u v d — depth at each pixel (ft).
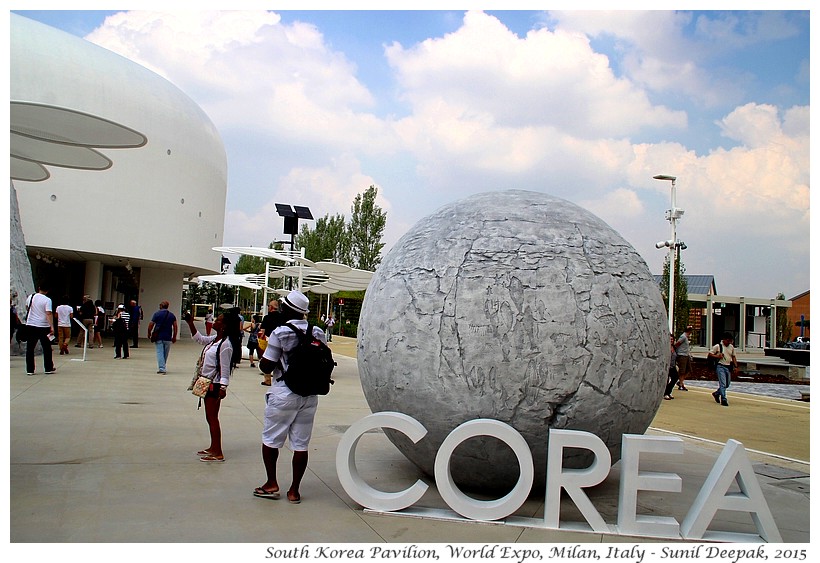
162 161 78.38
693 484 19.31
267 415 15.85
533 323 14.79
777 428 32.55
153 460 19.40
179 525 13.75
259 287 78.64
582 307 15.05
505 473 15.72
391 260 17.39
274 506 15.34
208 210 88.17
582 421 14.97
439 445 15.66
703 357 88.33
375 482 17.72
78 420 25.09
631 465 14.11
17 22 66.33
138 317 70.33
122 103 72.95
